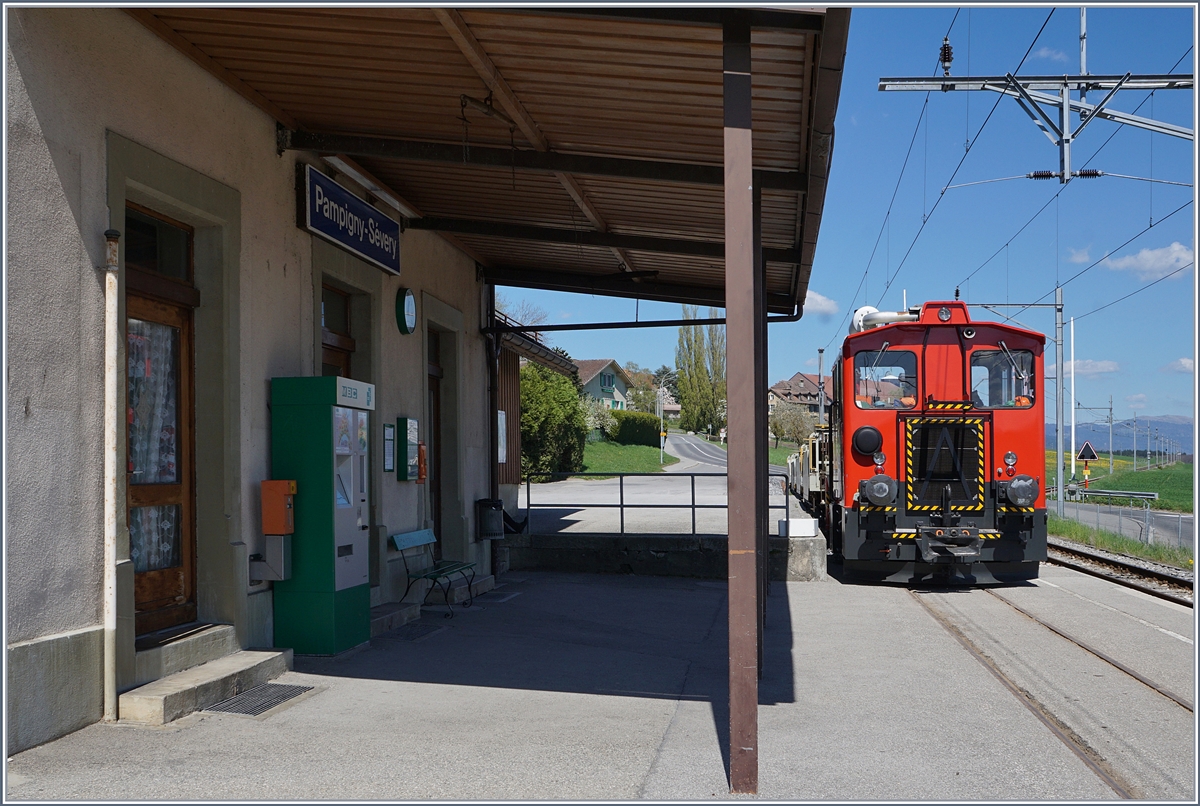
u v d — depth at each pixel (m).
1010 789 4.75
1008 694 6.90
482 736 5.58
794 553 14.28
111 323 5.71
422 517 11.29
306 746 5.31
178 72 6.55
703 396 102.56
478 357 13.99
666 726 5.88
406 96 7.44
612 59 6.41
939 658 8.31
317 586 7.62
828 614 11.00
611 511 24.05
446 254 12.46
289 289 8.09
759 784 4.78
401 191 10.41
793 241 10.79
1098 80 14.87
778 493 35.84
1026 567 13.96
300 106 7.78
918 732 5.84
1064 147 15.00
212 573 7.02
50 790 4.48
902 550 13.70
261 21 6.18
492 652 8.22
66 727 5.31
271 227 7.82
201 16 6.12
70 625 5.38
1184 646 8.92
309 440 7.61
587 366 98.00
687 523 19.47
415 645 8.41
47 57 5.30
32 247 5.15
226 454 7.05
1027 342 14.08
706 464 66.75
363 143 8.20
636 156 8.44
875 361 14.16
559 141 8.16
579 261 13.55
